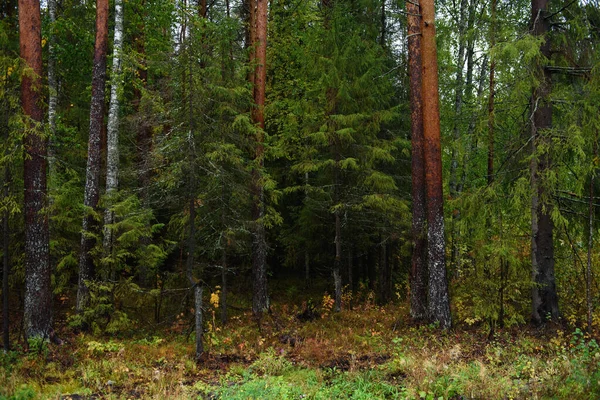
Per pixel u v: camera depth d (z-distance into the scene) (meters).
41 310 9.76
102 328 10.97
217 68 10.00
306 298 17.77
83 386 7.75
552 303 11.02
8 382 7.44
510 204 11.09
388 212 15.05
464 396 6.75
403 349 10.08
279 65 17.72
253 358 9.78
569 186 11.25
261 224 13.23
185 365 9.05
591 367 7.08
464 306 11.83
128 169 11.78
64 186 12.57
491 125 12.11
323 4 17.12
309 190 14.66
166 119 10.24
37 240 9.83
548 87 10.86
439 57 17.58
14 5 15.51
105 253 11.03
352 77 14.01
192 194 9.93
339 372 8.33
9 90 9.45
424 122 11.69
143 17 15.77
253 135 13.14
